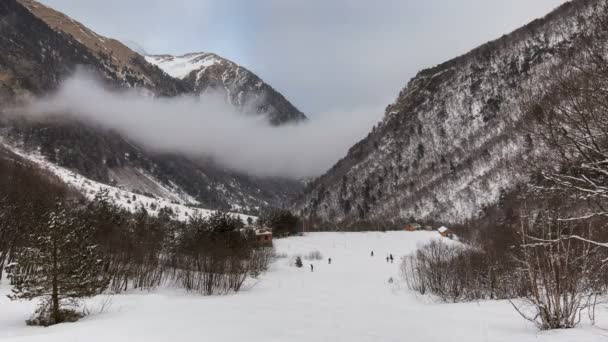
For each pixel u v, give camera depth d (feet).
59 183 357.00
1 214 101.45
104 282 73.20
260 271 167.12
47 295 64.54
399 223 486.38
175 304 76.18
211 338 40.68
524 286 63.93
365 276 169.37
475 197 472.85
